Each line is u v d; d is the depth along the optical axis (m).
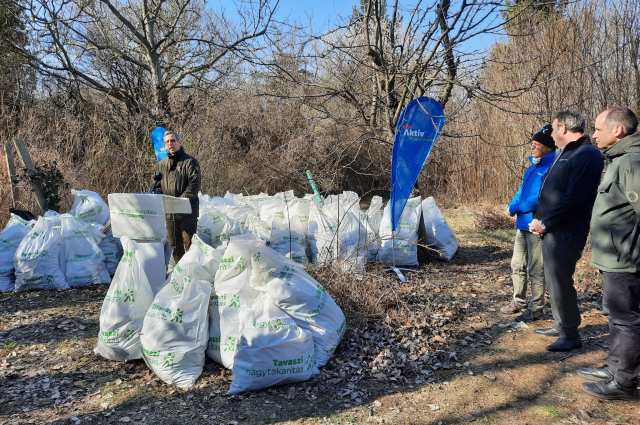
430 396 3.13
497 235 8.12
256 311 3.43
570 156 3.37
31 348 3.99
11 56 12.20
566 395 3.07
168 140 5.32
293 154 10.97
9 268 5.57
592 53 9.55
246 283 3.58
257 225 6.04
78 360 3.76
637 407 2.89
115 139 11.70
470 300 5.05
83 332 4.33
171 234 5.37
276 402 3.09
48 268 5.55
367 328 4.15
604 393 2.98
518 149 10.43
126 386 3.34
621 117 2.81
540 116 9.44
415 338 3.98
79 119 11.54
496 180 10.98
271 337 3.23
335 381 3.32
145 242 4.21
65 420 2.93
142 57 14.57
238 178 11.23
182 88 14.09
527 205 4.10
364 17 6.99
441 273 6.06
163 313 3.43
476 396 3.11
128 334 3.66
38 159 9.02
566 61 9.45
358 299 4.40
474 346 3.89
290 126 11.84
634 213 2.76
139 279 3.74
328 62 8.88
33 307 4.98
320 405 3.05
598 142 2.97
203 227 6.31
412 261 6.28
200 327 3.43
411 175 5.91
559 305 3.61
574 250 3.42
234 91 13.38
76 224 5.88
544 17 9.48
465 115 11.03
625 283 2.83
